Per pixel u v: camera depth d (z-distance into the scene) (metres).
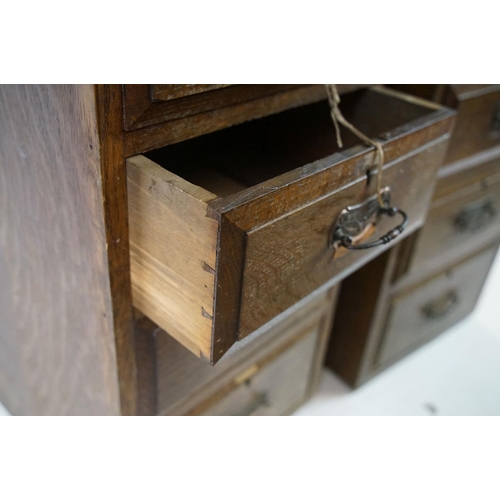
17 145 0.56
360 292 0.97
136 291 0.57
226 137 0.74
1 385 0.94
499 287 1.43
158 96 0.47
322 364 1.08
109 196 0.49
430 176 0.69
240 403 0.83
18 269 0.70
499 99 0.86
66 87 0.45
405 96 0.70
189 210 0.45
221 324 0.49
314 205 0.51
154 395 0.66
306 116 0.76
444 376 1.14
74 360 0.70
